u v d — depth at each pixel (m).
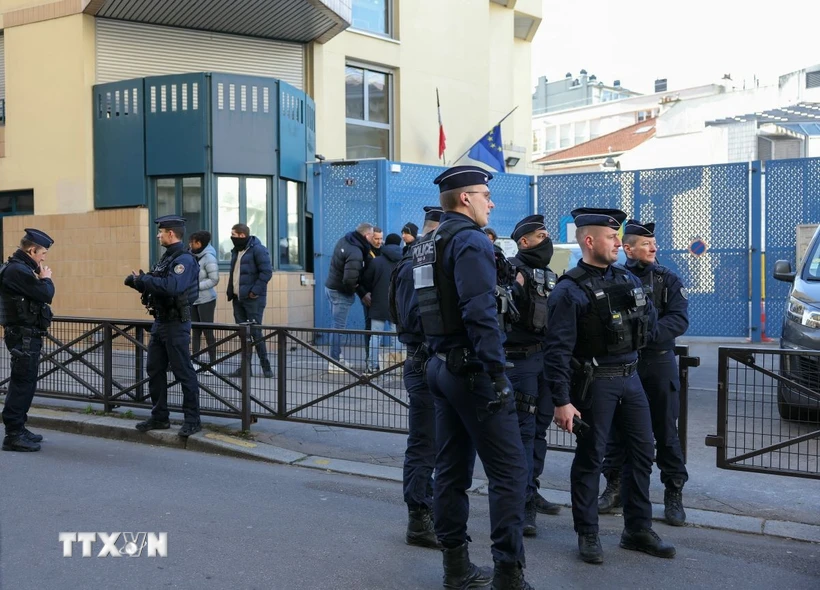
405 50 15.85
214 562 4.24
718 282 13.61
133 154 12.03
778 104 30.75
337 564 4.27
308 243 13.48
